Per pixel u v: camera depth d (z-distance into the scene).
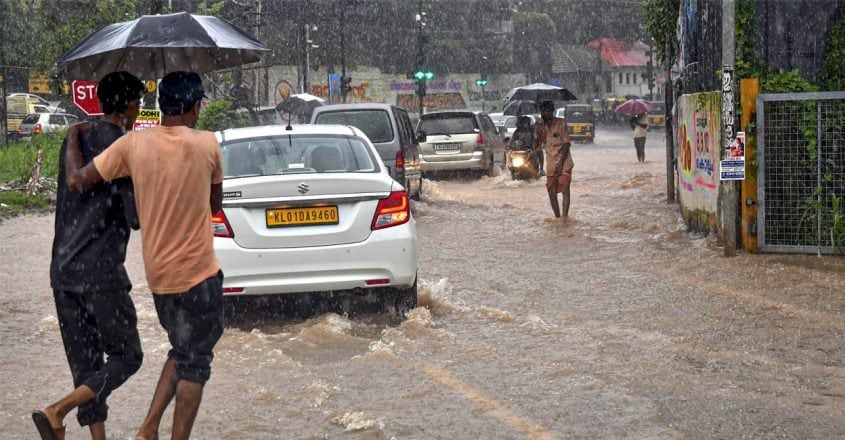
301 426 5.16
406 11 82.56
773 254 10.50
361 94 79.31
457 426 5.11
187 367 4.49
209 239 4.55
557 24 114.31
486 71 89.00
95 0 28.64
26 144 30.34
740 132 10.26
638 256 11.10
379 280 7.59
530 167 24.12
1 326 8.08
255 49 6.09
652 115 73.88
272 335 7.44
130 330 4.72
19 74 53.09
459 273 10.37
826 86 12.54
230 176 8.04
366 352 6.89
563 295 8.98
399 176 16.27
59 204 4.70
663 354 6.60
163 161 4.44
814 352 6.59
